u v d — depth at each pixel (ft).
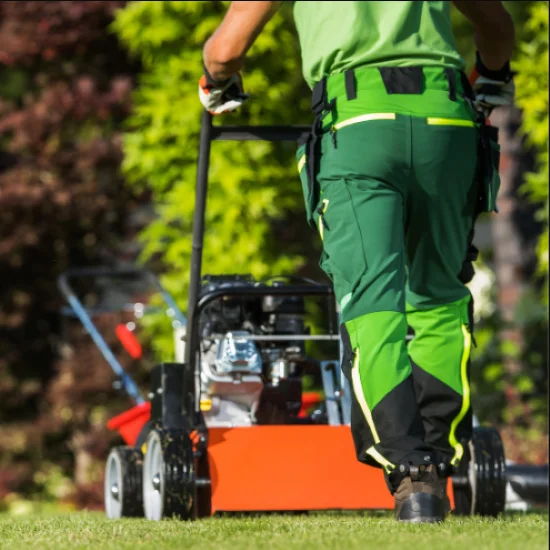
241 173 79.51
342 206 25.50
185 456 35.81
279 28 80.38
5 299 95.30
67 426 93.30
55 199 90.84
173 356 81.82
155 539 21.26
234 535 22.07
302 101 83.15
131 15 81.35
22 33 91.50
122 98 90.74
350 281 25.54
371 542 19.15
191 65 80.94
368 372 25.18
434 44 25.88
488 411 82.17
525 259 108.78
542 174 75.05
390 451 24.82
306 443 37.45
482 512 37.50
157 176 82.17
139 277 89.25
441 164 25.48
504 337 90.84
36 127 90.74
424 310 27.48
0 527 27.73
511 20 27.50
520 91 73.51
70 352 93.35
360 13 25.59
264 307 40.22
